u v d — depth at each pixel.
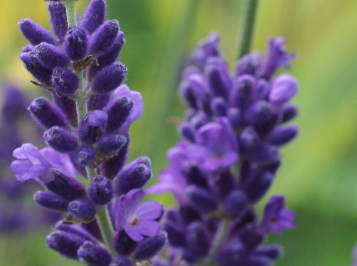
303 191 0.26
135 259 0.16
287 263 0.25
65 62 0.15
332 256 0.25
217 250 0.19
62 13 0.16
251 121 0.19
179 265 0.19
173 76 0.24
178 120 0.20
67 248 0.16
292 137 0.19
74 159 0.16
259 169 0.19
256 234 0.19
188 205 0.19
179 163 0.19
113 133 0.16
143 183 0.16
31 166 0.16
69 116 0.16
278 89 0.18
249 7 0.19
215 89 0.19
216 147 0.18
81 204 0.16
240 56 0.19
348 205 0.26
